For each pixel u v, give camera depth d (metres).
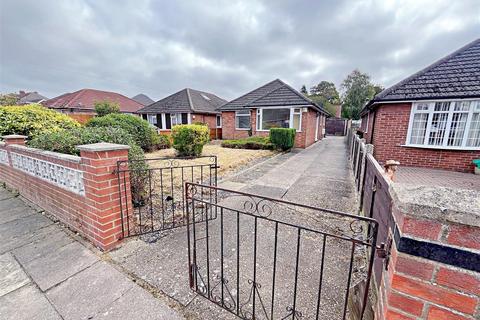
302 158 8.27
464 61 6.38
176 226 2.86
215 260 2.17
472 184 4.89
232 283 1.87
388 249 1.04
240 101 15.33
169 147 10.62
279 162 7.44
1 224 2.82
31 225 2.80
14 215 3.05
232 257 2.22
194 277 1.79
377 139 7.15
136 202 3.39
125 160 2.45
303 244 2.46
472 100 5.75
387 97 6.55
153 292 1.77
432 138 6.40
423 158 6.62
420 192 0.84
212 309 1.62
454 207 0.71
